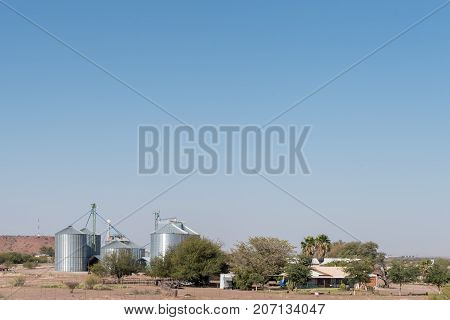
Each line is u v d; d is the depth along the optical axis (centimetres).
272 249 7625
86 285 6806
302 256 7806
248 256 7531
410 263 8975
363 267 7575
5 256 17338
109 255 8956
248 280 7150
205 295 5575
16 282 7038
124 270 8625
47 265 15775
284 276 7900
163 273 7981
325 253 10769
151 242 10362
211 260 7800
